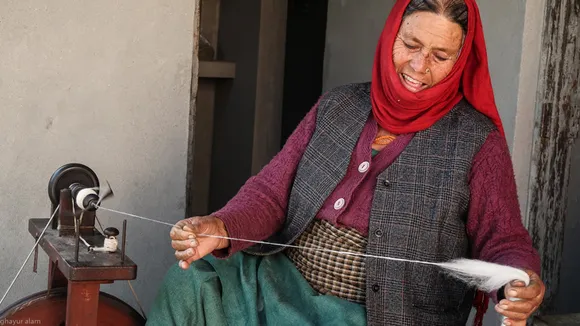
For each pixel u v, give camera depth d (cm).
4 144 281
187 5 298
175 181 306
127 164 298
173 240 205
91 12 285
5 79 278
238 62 441
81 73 287
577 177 312
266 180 233
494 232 203
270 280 215
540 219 302
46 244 222
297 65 488
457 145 208
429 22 205
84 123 290
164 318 215
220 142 456
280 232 235
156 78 297
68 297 202
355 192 214
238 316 213
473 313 308
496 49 301
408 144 212
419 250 205
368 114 222
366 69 378
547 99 295
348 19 391
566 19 294
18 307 215
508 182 207
